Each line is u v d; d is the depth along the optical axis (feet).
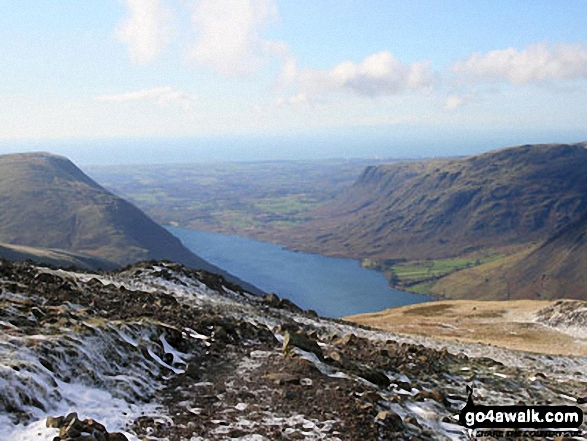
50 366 43.14
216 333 74.18
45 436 34.53
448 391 69.56
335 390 54.19
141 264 138.51
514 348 155.12
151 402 46.65
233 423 43.73
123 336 55.98
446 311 240.73
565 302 218.38
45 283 80.33
